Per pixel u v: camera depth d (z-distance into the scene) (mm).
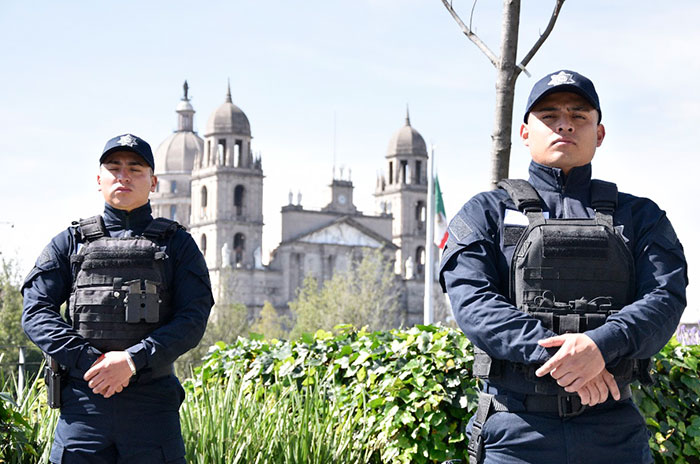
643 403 5238
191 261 3895
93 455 3688
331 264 111500
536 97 3264
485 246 3164
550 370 2850
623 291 3072
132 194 3904
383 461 5500
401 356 5582
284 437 5109
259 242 110250
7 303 41000
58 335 3684
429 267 31953
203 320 3830
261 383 6395
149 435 3729
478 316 3014
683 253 3164
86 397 3705
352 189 115312
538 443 2994
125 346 3715
